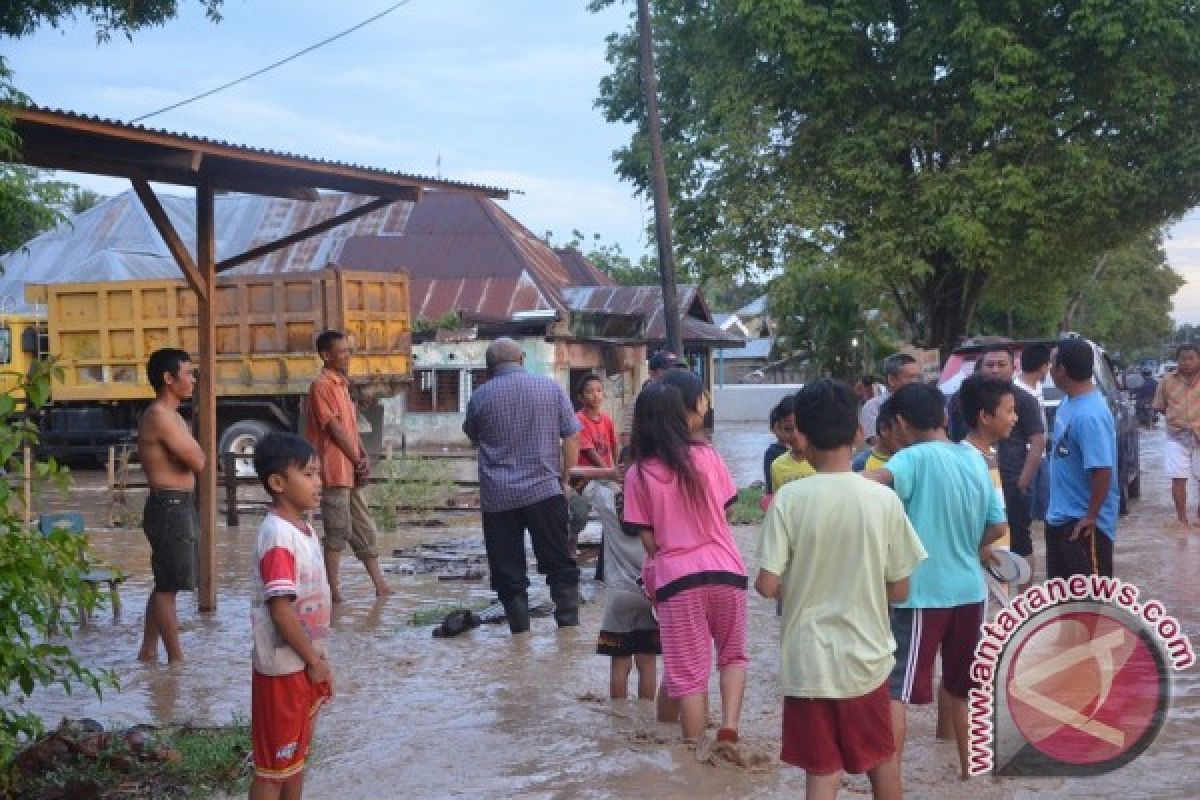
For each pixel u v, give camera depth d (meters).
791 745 4.55
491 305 33.62
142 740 6.01
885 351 27.41
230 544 14.04
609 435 10.85
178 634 8.46
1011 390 6.13
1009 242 23.61
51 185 14.20
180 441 8.08
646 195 27.50
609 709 6.87
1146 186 23.20
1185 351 13.68
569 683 7.47
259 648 4.78
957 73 23.14
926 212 23.22
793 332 27.78
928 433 5.59
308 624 4.83
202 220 10.01
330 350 10.30
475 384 28.81
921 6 22.89
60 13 10.30
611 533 6.91
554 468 8.80
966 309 26.45
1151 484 19.20
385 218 36.62
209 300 10.02
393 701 7.17
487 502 8.78
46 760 5.84
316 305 20.78
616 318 30.56
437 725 6.66
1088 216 23.02
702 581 6.00
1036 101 22.70
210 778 5.74
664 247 18.67
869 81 23.66
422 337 29.20
